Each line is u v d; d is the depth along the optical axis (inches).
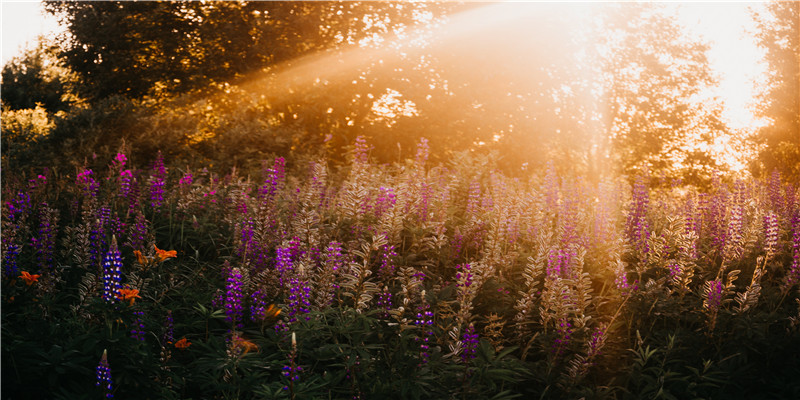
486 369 158.4
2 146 491.2
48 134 536.1
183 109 621.9
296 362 160.7
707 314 188.4
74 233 207.8
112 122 537.6
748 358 189.9
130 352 148.3
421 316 165.2
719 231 243.6
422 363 156.6
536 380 170.6
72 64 933.2
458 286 190.2
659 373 175.6
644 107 898.1
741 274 228.7
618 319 195.0
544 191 291.9
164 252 188.2
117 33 853.8
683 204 314.7
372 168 317.1
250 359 157.6
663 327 200.5
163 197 277.4
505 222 223.5
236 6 822.5
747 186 321.7
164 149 511.5
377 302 182.7
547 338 176.1
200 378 154.6
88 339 147.3
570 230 233.8
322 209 243.4
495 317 169.5
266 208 219.9
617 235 244.7
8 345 141.0
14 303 167.3
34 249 196.7
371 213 243.1
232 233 243.0
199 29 813.9
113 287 155.6
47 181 301.4
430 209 256.8
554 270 184.5
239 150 522.6
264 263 205.2
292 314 167.0
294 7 793.6
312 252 190.4
